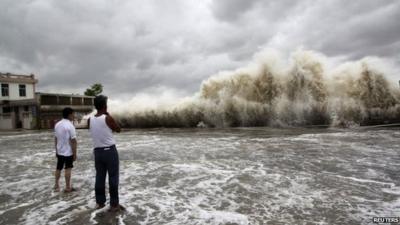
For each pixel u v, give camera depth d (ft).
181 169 22.20
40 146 41.60
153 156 28.25
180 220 12.27
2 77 127.85
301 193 15.47
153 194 16.19
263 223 11.61
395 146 29.22
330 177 18.48
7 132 88.48
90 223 12.32
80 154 31.24
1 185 19.17
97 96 14.71
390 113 59.36
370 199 14.19
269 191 16.01
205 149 31.76
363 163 22.12
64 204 15.05
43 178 21.04
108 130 14.11
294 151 28.30
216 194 15.83
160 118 81.41
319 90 64.90
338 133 42.65
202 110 75.77
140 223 12.12
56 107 116.88
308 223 11.49
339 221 11.64
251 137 42.01
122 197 15.80
